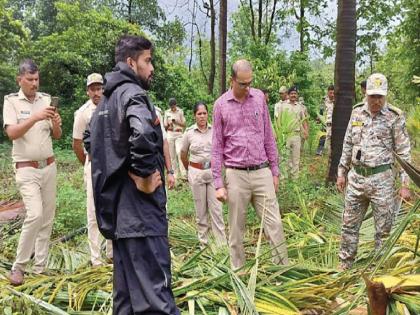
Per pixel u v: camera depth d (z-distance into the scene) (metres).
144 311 3.10
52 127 5.43
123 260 3.19
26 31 23.39
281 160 8.52
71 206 7.83
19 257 5.05
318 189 8.96
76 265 5.90
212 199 6.75
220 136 5.11
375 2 18.17
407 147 4.95
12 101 5.24
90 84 5.79
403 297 3.48
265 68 18.42
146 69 3.24
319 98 19.23
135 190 3.13
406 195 5.14
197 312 3.92
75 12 23.23
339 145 9.34
